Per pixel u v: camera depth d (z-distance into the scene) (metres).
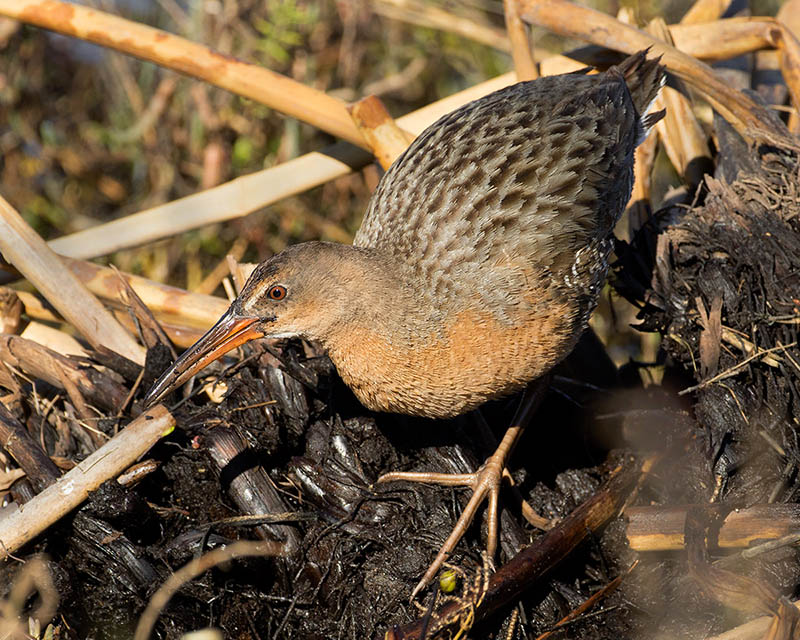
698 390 8.89
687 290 9.36
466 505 8.57
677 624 8.17
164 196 13.59
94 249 10.86
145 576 8.22
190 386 9.38
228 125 13.34
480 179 8.73
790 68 10.73
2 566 8.14
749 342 8.89
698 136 11.16
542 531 8.76
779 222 9.41
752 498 8.48
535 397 9.06
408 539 8.38
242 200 10.73
